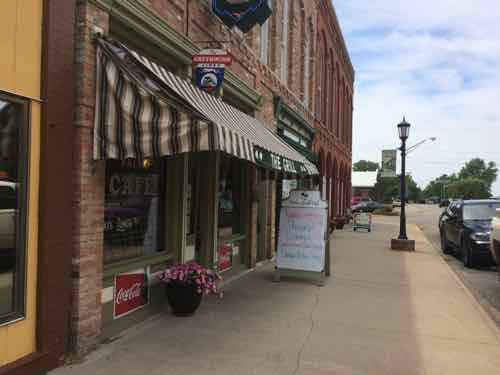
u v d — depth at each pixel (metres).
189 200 7.89
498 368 5.11
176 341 5.50
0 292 4.02
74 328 4.74
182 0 6.86
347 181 34.75
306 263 9.22
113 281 5.60
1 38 3.92
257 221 11.62
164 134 4.69
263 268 11.05
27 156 4.19
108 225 5.65
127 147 4.76
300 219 9.36
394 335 6.10
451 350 5.61
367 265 11.99
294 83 15.11
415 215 48.84
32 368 4.23
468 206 14.48
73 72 4.69
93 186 4.91
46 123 4.33
